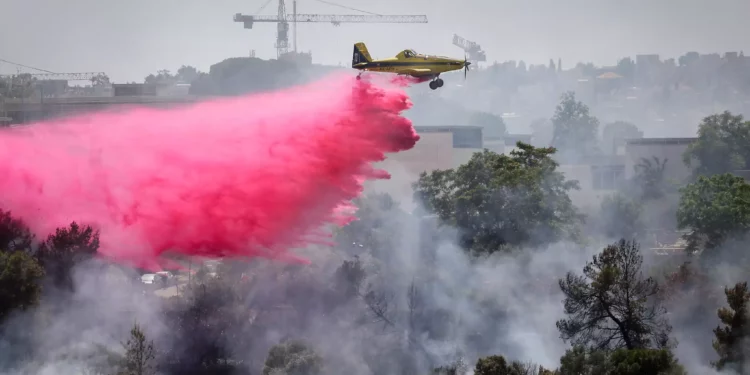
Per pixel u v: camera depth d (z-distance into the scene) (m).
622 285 69.25
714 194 105.88
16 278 75.88
